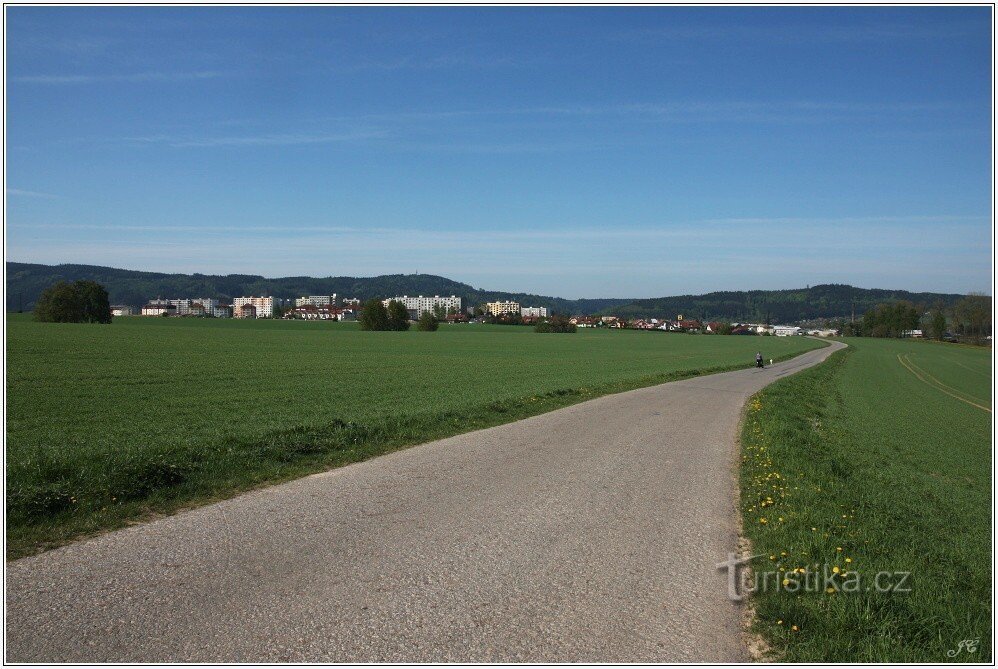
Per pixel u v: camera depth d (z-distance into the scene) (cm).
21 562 623
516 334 13400
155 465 934
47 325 9088
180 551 665
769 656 504
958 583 698
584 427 1689
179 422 1734
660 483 1065
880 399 3678
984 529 1045
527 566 662
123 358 4228
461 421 1705
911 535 866
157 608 539
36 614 521
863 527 854
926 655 516
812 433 1928
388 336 10612
